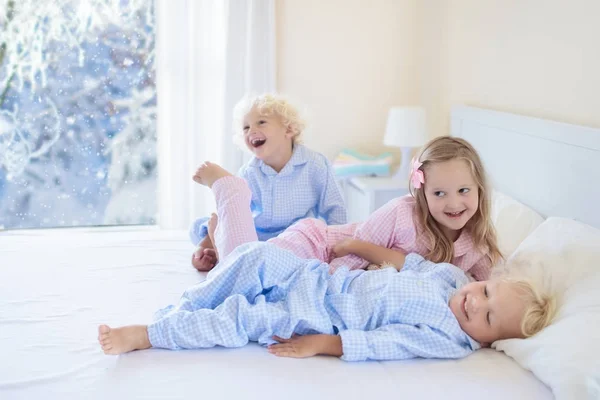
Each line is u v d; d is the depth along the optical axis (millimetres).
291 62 3264
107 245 2287
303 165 2357
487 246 1913
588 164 1900
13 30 3361
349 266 1925
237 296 1524
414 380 1363
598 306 1406
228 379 1333
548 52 2205
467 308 1554
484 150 2553
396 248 1963
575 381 1231
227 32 3088
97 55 3482
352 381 1350
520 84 2387
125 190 3678
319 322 1516
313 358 1460
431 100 3201
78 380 1324
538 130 2150
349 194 3279
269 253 1600
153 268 2047
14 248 2221
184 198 3238
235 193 1985
